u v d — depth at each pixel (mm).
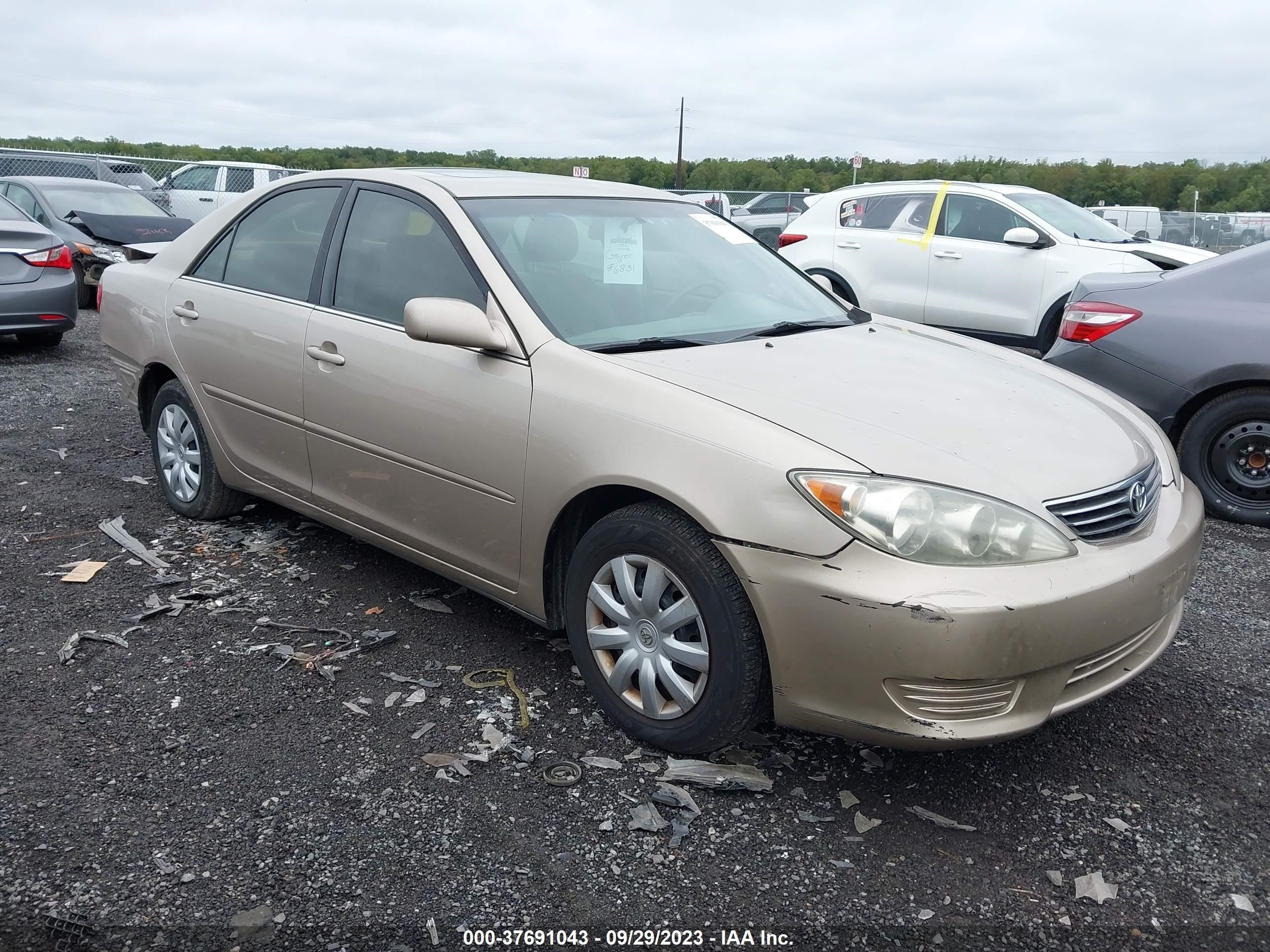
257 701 3107
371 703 3111
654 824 2555
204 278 4383
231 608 3758
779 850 2494
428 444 3324
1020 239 8508
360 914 2236
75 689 3154
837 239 9773
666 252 3797
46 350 9242
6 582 3941
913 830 2588
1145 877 2434
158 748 2844
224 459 4320
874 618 2400
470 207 3494
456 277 3371
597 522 3059
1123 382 5305
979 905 2324
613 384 2879
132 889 2289
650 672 2838
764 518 2521
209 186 18375
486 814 2588
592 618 2977
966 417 2836
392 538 3621
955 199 9172
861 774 2820
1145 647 2824
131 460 5688
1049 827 2615
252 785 2680
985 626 2357
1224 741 3037
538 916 2246
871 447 2564
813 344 3391
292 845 2451
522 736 2951
